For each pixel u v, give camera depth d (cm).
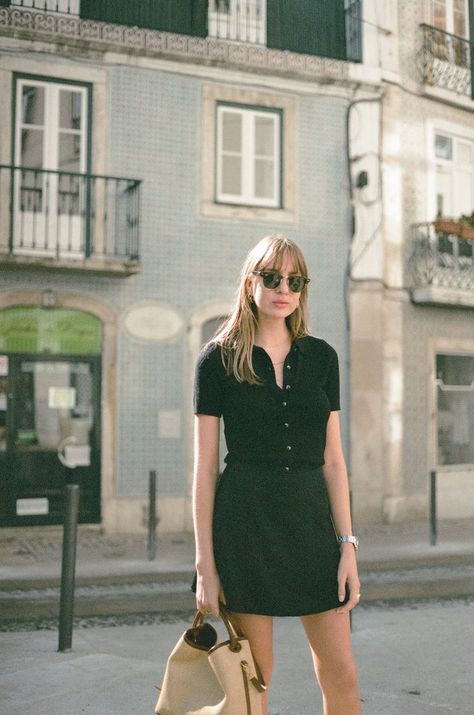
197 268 1236
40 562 923
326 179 1320
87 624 646
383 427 1331
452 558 964
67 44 1166
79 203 1180
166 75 1222
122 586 818
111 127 1192
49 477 1162
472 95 1476
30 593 778
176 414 1215
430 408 1394
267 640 243
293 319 257
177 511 1204
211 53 1242
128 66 1199
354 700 247
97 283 1183
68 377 1177
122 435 1188
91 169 1184
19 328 1155
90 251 1166
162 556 970
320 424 248
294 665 484
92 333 1189
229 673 216
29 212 1159
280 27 1320
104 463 1178
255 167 1283
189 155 1235
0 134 1138
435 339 1407
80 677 449
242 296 252
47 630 608
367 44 1352
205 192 1242
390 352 1348
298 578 239
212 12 1279
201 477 243
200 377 247
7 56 1141
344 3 1379
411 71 1400
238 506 239
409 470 1363
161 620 667
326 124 1323
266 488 240
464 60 1466
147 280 1208
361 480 1309
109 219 1185
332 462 259
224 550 239
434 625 602
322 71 1313
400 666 479
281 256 248
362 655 507
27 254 1112
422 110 1413
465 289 1395
